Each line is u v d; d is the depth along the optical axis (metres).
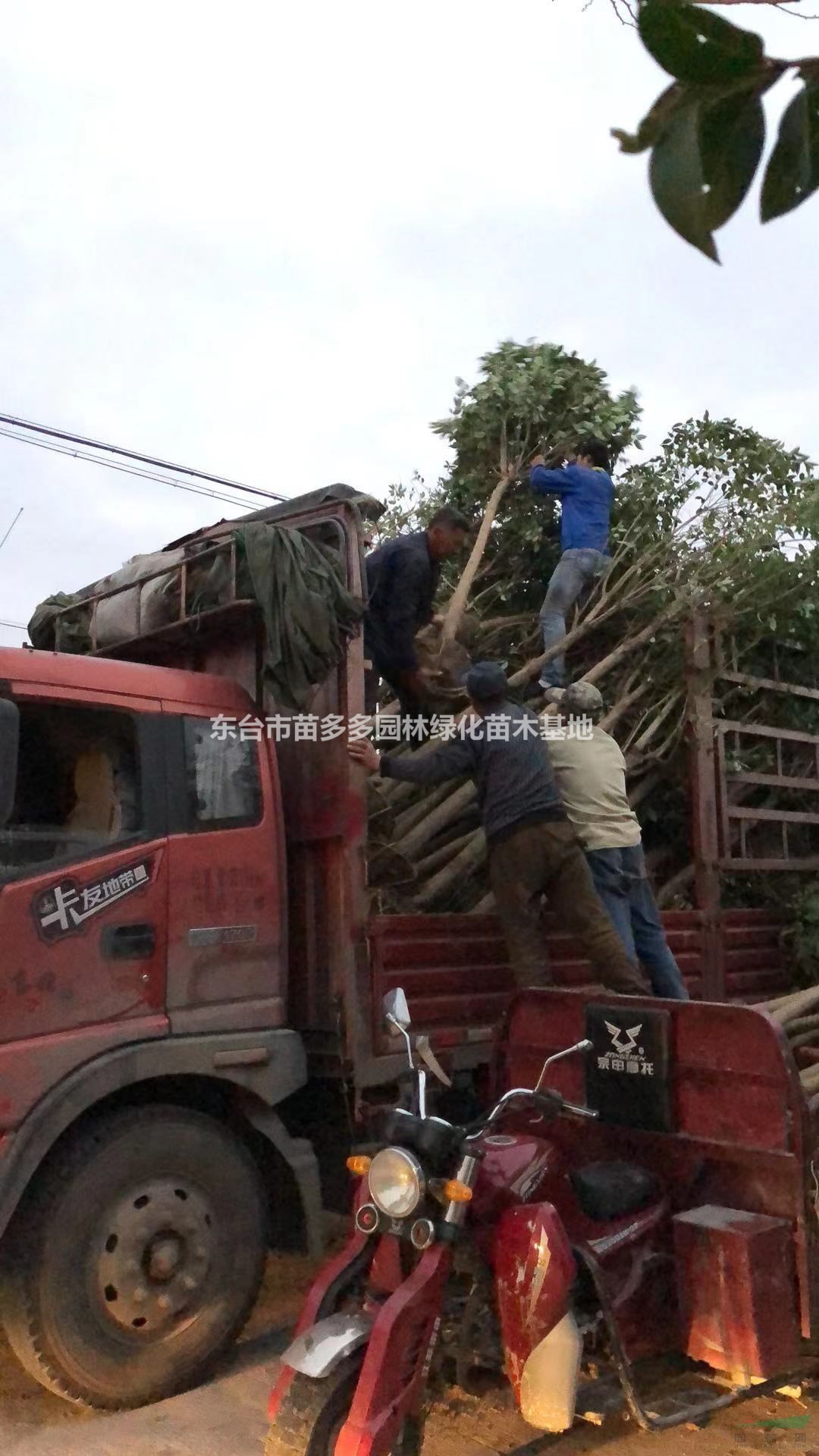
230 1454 3.49
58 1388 3.69
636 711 6.85
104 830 3.95
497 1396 3.69
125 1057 3.81
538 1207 3.34
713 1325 3.46
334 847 4.40
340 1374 3.01
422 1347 3.08
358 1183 3.74
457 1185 3.11
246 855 4.25
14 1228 3.67
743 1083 3.64
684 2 1.32
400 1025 3.41
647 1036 3.86
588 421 7.48
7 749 3.52
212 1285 3.95
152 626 4.88
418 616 5.50
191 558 4.70
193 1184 3.96
